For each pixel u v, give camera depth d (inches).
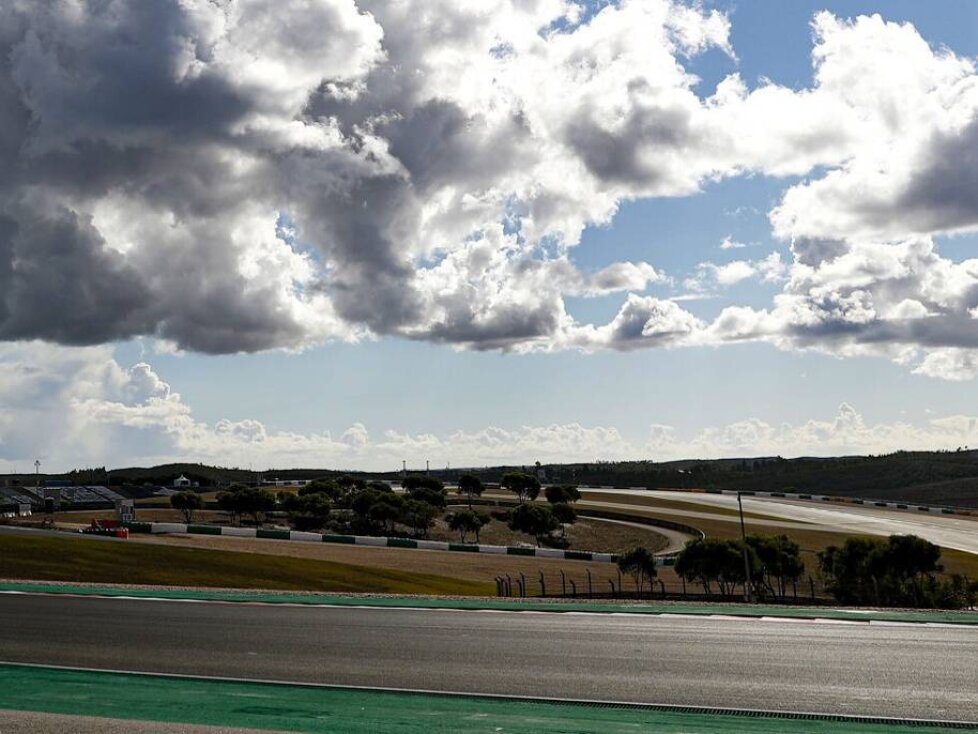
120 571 1456.7
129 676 483.8
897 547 1872.5
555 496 4392.2
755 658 551.8
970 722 392.5
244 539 2689.5
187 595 921.5
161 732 359.6
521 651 575.5
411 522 3681.1
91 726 367.2
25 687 454.9
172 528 2728.8
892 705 425.7
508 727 378.9
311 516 3759.8
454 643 606.5
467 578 2137.1
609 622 729.0
